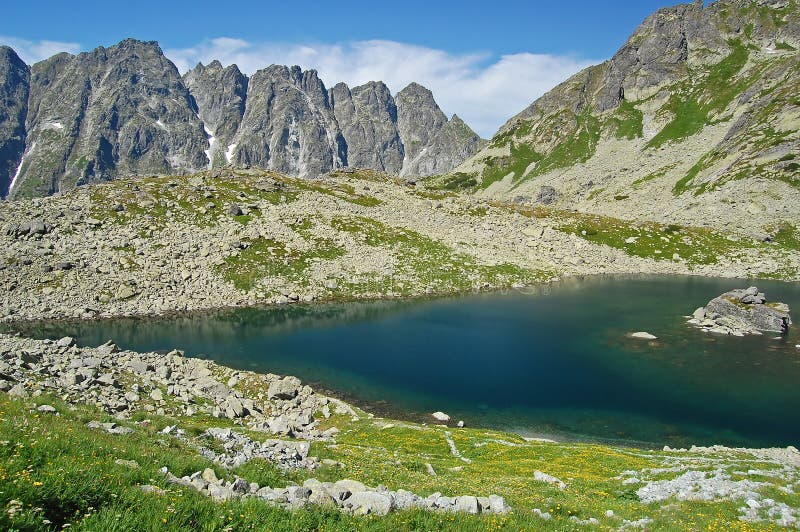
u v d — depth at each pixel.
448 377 55.12
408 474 22.66
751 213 153.38
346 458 24.64
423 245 118.38
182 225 105.88
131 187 120.38
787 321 77.69
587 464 30.52
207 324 75.25
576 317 82.06
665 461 31.27
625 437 41.44
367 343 67.25
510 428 43.22
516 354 63.19
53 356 40.03
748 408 46.94
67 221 98.38
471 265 113.06
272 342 67.00
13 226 91.06
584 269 124.19
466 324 77.50
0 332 66.81
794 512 21.36
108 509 10.21
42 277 81.50
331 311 84.44
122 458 13.72
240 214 114.81
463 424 43.78
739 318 76.56
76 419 18.64
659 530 17.92
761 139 186.38
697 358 62.00
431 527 13.58
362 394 50.41
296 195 133.25
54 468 11.18
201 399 39.06
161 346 63.75
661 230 147.12
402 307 88.06
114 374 37.69
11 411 16.69
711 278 120.19
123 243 95.00
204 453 18.62
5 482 9.88
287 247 104.88
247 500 12.42
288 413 42.34
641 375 55.88
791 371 56.97
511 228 138.75
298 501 13.47
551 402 48.72
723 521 19.80
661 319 81.25
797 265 124.25
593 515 19.34
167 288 85.94
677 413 46.00
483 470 27.97
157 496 11.31
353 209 131.75
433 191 165.50
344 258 105.38
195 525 10.67
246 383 46.34
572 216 155.50
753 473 26.78
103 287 82.44
